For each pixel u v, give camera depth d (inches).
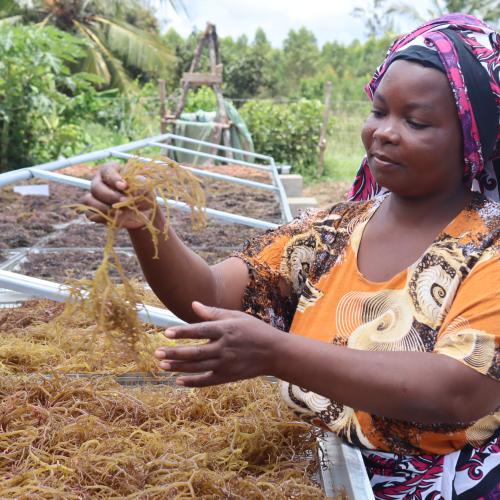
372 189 63.3
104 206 44.4
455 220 48.8
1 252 158.9
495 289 43.3
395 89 46.8
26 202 219.3
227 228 197.5
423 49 46.7
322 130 536.4
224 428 58.1
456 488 48.8
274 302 56.9
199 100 562.3
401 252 50.0
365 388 40.0
